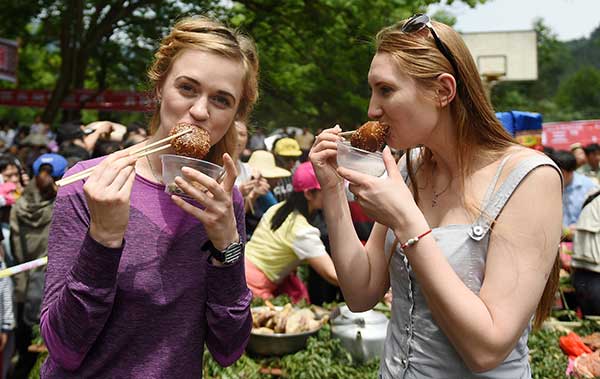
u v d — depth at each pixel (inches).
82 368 65.7
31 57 1021.2
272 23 571.5
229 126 71.2
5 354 172.9
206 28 68.4
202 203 61.2
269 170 247.3
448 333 61.3
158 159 69.6
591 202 201.6
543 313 71.2
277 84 572.7
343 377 117.9
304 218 160.9
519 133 216.1
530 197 61.4
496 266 61.4
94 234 59.4
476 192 65.5
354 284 76.7
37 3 577.3
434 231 66.6
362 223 194.9
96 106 645.3
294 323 128.9
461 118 66.4
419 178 74.5
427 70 63.6
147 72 74.7
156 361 66.2
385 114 66.9
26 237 180.4
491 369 60.8
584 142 597.3
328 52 550.9
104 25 567.8
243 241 75.2
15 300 182.9
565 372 120.0
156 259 66.9
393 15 499.5
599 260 197.2
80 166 68.7
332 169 76.7
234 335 70.0
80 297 59.6
